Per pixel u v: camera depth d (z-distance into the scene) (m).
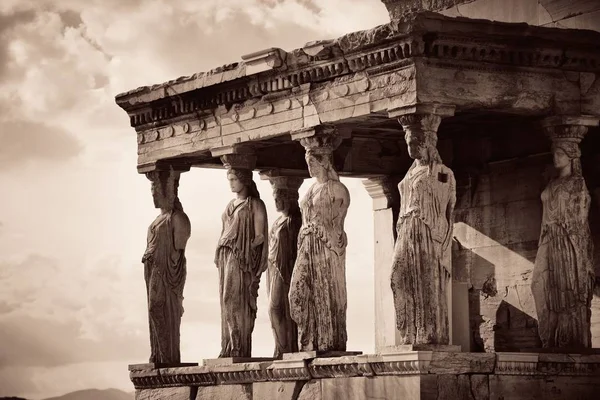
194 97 28.77
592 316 27.62
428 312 24.89
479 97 25.33
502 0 29.00
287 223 28.89
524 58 25.66
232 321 28.33
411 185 25.09
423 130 25.05
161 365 29.69
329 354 26.36
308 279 26.59
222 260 28.48
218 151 28.48
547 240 26.33
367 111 25.72
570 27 27.91
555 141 26.27
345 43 25.69
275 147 29.08
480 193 29.22
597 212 27.61
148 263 29.89
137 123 30.06
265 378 27.27
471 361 24.86
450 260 25.20
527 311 28.41
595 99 26.30
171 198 29.97
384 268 30.33
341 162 29.44
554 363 25.50
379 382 25.16
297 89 26.92
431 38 24.84
